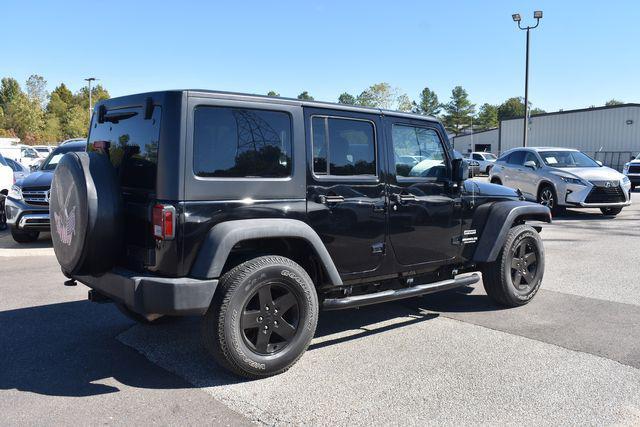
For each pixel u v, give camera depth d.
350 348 4.80
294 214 4.31
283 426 3.41
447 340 5.01
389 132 5.01
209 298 3.82
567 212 15.51
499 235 5.78
